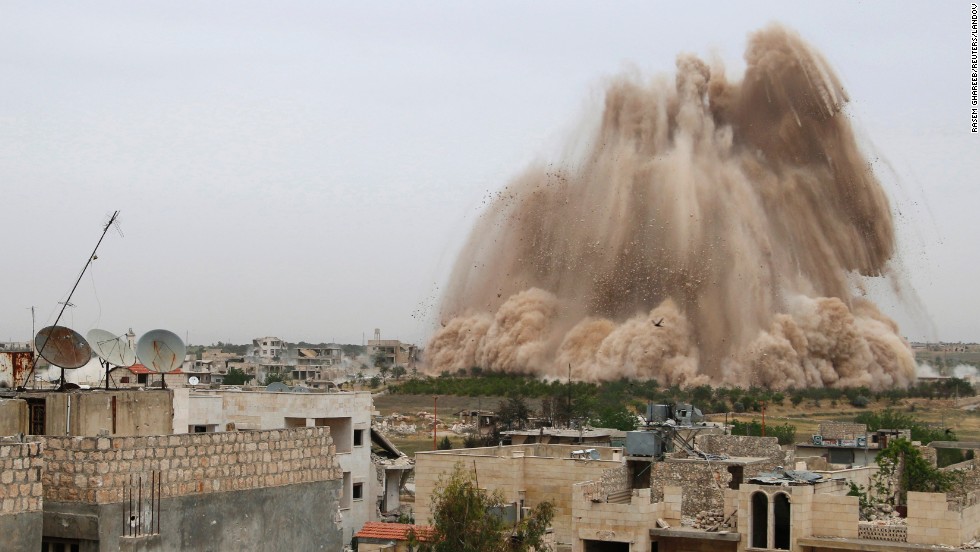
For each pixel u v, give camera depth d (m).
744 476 39.81
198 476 21.53
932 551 34.19
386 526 41.12
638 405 132.38
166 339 26.97
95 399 23.08
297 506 23.59
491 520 35.09
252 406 50.69
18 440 19.22
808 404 150.25
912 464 44.47
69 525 19.64
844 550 35.09
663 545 37.38
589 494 38.53
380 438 61.25
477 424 111.50
